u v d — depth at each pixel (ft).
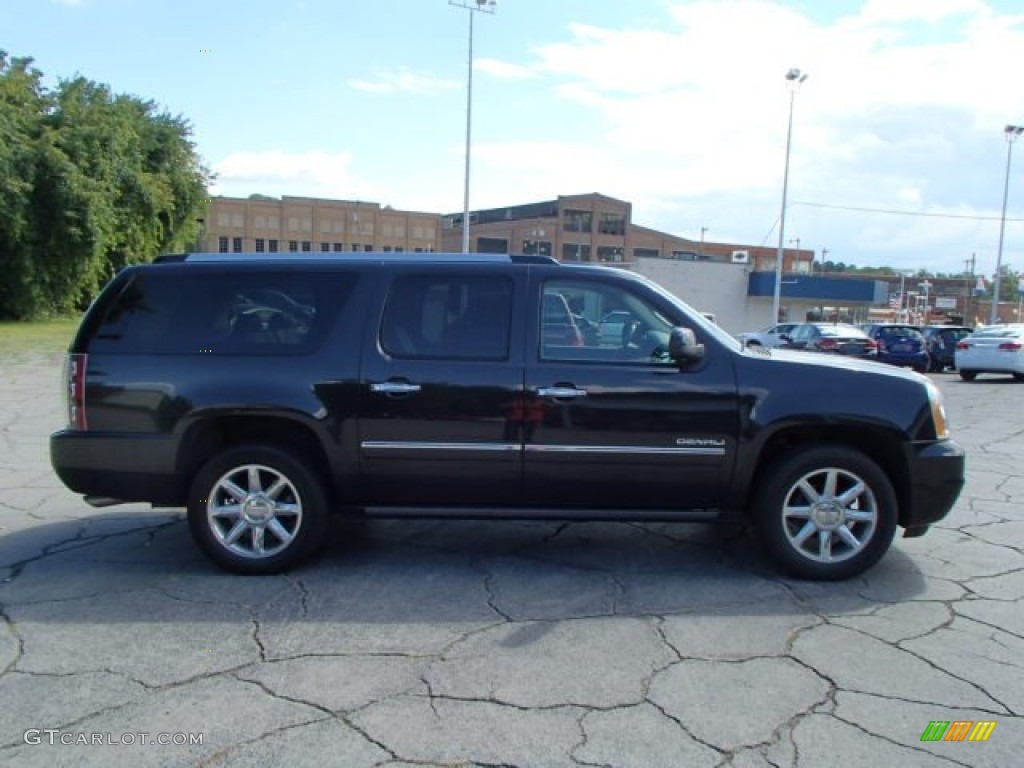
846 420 14.21
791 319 145.38
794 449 14.57
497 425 14.33
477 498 14.78
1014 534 17.93
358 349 14.53
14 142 100.53
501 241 349.61
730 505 14.73
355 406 14.40
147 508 19.45
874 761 8.98
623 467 14.37
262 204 322.75
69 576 14.66
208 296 14.93
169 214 137.18
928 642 12.07
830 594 14.05
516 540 17.15
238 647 11.71
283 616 12.88
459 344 14.60
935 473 14.38
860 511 14.55
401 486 14.67
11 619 12.67
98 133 111.55
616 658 11.44
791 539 14.58
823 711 10.02
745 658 11.47
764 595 13.97
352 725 9.61
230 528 14.92
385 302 14.78
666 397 14.24
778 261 118.42
